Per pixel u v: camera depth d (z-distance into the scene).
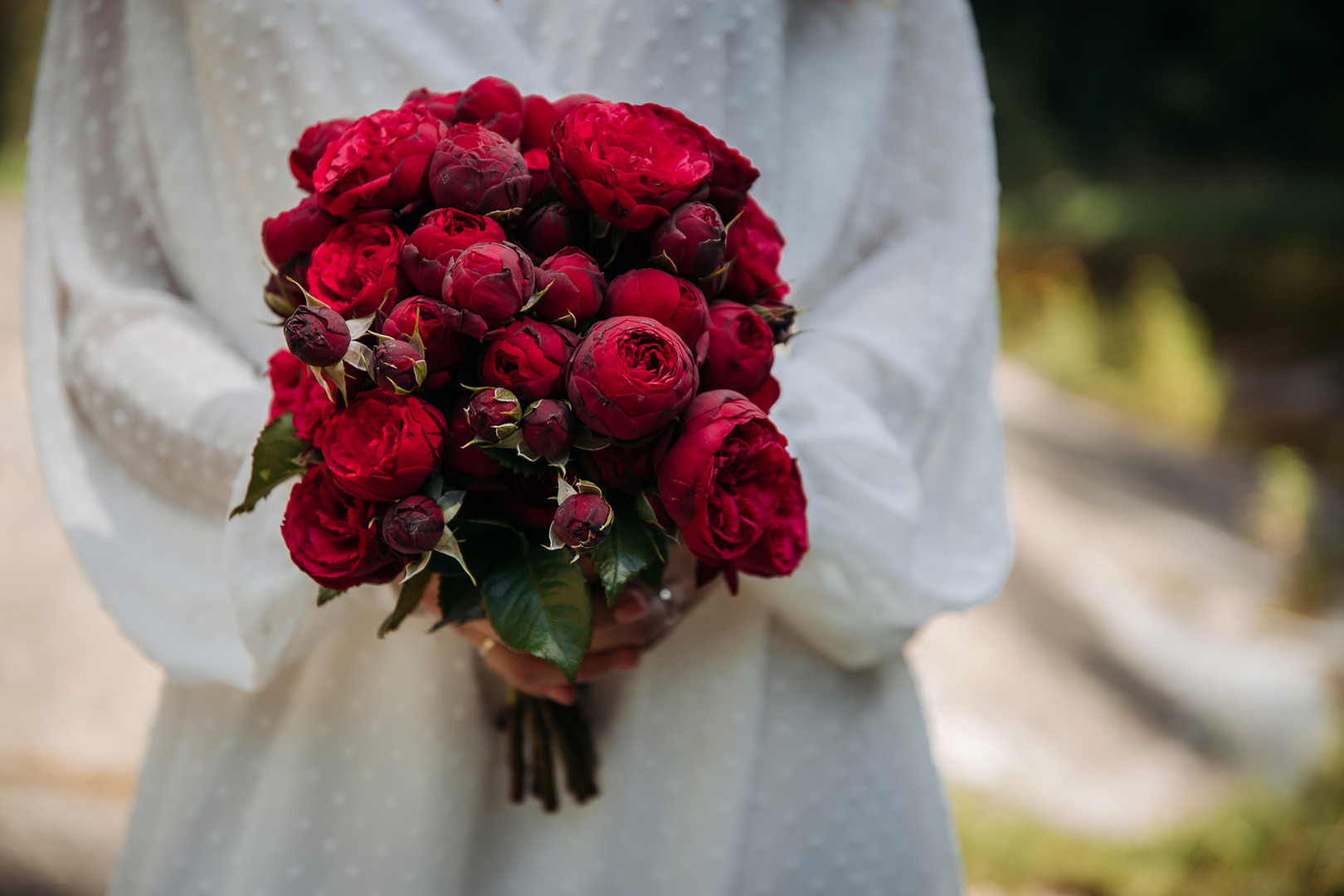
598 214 0.74
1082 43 13.57
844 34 0.96
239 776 0.97
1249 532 4.07
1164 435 5.70
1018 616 3.03
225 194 0.93
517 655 0.85
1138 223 10.33
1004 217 11.16
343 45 0.88
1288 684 2.87
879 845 0.99
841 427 0.90
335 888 0.97
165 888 0.97
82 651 2.16
